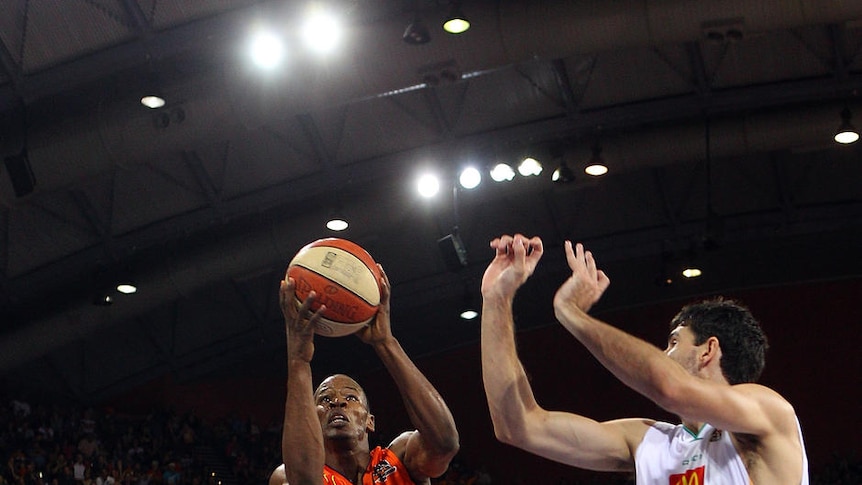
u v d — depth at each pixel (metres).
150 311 22.12
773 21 13.98
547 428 3.41
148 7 14.41
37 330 21.55
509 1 14.55
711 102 17.83
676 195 21.62
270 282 23.86
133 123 15.78
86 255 19.66
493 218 22.33
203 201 19.19
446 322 25.94
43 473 21.02
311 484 4.00
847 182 20.94
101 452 22.84
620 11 14.18
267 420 27.05
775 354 24.14
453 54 14.74
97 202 18.95
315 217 19.97
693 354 3.29
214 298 23.89
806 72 17.25
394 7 14.85
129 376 25.19
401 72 14.94
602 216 22.16
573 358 25.88
